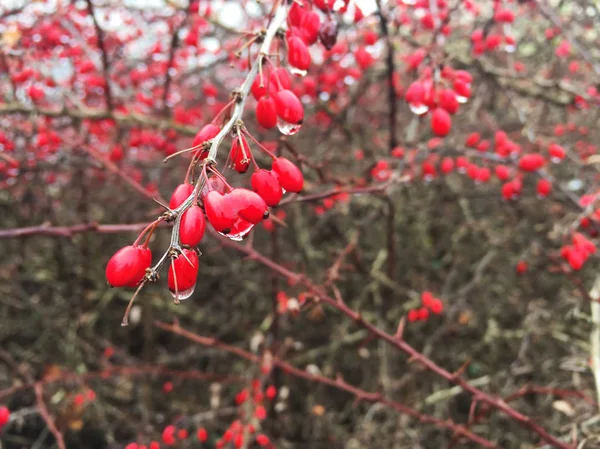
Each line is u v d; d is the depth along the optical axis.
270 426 0.38
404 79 0.46
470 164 0.33
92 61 0.40
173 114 0.46
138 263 0.11
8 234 0.24
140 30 0.44
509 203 0.43
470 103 0.46
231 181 0.40
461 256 0.45
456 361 0.42
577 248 0.27
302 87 0.40
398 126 0.51
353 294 0.47
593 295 0.27
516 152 0.31
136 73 0.43
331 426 0.41
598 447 0.23
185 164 0.45
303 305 0.26
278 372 0.38
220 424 0.42
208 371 0.46
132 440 0.43
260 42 0.16
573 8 0.43
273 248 0.37
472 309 0.43
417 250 0.48
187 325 0.51
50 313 0.48
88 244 0.47
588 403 0.26
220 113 0.13
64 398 0.40
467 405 0.43
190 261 0.11
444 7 0.35
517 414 0.23
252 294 0.49
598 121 0.43
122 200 0.47
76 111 0.35
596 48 0.44
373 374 0.44
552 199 0.38
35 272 0.50
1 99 0.37
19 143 0.41
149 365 0.42
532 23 0.46
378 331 0.25
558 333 0.36
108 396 0.47
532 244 0.37
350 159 0.47
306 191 0.36
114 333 0.51
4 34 0.32
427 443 0.40
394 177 0.30
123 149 0.42
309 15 0.17
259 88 0.15
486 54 0.46
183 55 0.44
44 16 0.35
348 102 0.44
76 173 0.44
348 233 0.46
